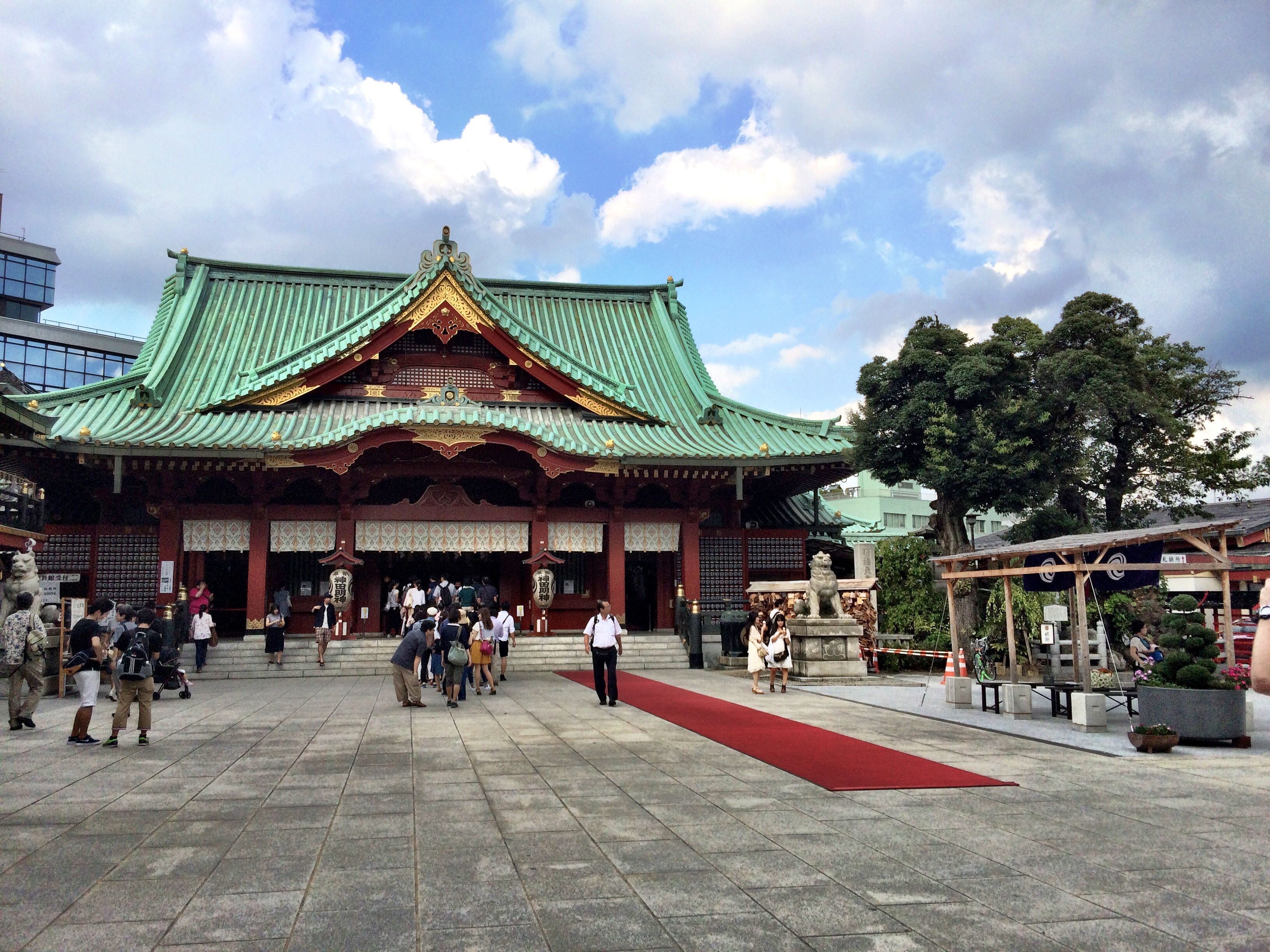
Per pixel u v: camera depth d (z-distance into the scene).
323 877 6.88
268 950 5.46
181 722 16.44
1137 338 30.27
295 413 32.75
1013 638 18.59
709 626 32.94
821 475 34.94
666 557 37.22
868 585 28.28
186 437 29.28
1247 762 11.93
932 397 29.09
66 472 30.69
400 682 18.83
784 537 36.00
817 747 13.21
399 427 29.92
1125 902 6.36
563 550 33.53
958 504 29.91
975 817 8.83
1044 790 10.13
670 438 34.28
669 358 40.88
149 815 8.91
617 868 7.14
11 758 12.37
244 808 9.21
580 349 40.59
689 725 15.77
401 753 12.77
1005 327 31.06
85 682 13.70
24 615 15.48
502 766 11.68
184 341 35.72
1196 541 15.92
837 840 7.98
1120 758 12.25
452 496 32.59
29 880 6.78
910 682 24.66
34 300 80.88
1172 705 13.27
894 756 12.45
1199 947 5.53
